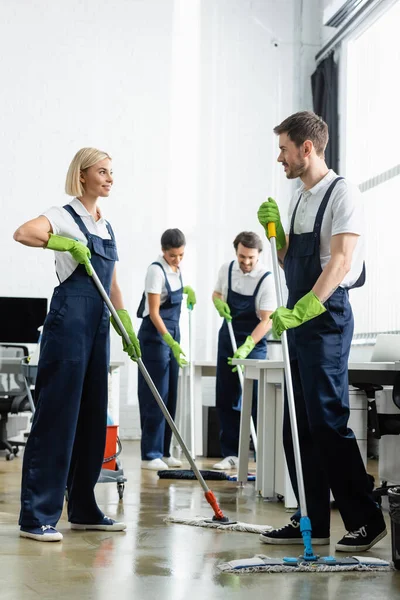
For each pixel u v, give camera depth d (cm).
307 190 259
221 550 254
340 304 252
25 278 694
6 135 700
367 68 682
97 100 721
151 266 501
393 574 227
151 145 732
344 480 253
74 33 718
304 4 766
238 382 494
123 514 324
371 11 659
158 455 497
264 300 480
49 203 706
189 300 548
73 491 288
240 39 757
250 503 363
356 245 256
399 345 417
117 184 722
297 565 230
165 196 732
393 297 622
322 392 249
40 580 211
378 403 393
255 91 757
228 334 490
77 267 275
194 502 359
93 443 285
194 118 743
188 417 582
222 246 742
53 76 712
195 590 204
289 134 258
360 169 689
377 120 662
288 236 267
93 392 284
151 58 736
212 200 743
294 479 269
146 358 500
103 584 208
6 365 636
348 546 255
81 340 275
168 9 742
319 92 739
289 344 266
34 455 273
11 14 706
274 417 375
